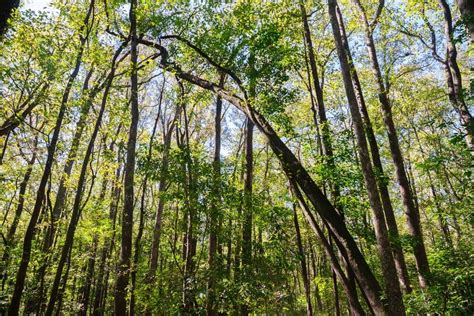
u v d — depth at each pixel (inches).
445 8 495.8
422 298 323.9
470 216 368.2
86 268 699.4
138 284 432.5
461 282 300.7
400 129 792.3
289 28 497.7
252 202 450.0
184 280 385.1
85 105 450.3
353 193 403.9
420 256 446.9
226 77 569.6
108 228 657.0
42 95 421.7
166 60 494.3
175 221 453.4
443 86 740.7
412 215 488.7
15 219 631.8
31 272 520.4
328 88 708.7
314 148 458.9
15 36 391.2
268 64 408.5
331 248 371.2
